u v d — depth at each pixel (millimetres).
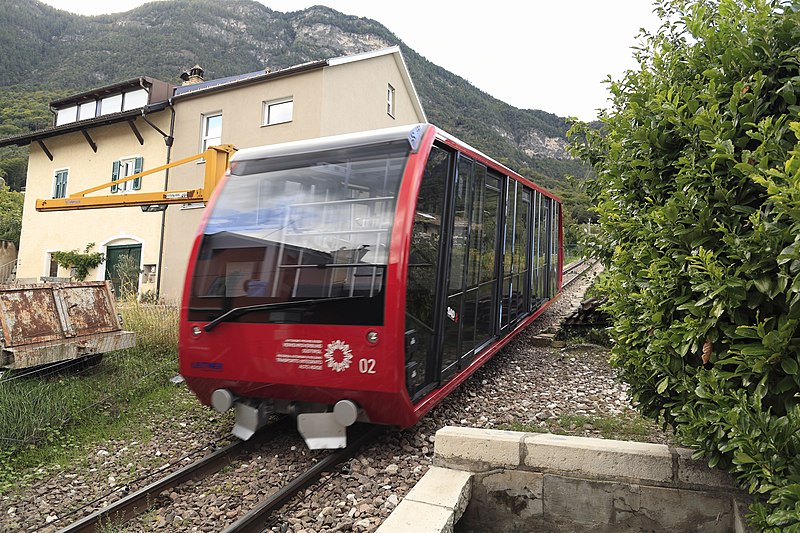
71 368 7852
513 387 7371
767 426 2400
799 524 2129
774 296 2408
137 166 19562
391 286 4602
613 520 3443
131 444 5785
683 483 3287
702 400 2830
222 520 3982
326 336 4723
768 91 2885
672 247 3064
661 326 3135
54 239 21906
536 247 10508
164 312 10117
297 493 4324
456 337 6008
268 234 5250
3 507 4469
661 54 3803
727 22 3137
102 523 4016
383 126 19531
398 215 4805
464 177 6199
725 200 2805
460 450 3795
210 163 9047
